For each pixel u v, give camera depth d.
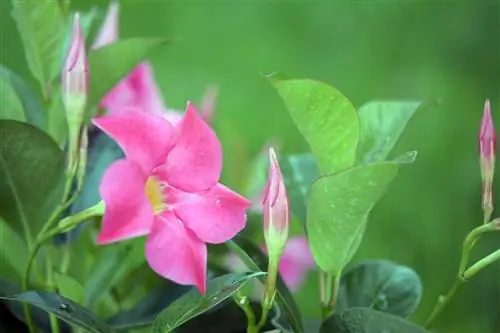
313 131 1.11
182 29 2.36
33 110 1.18
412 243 2.28
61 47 1.15
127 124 1.06
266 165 1.28
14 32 1.62
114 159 1.17
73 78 1.09
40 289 1.14
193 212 1.07
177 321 1.06
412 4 2.52
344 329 1.08
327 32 2.46
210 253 1.19
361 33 2.46
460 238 2.30
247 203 1.07
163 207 1.07
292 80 1.09
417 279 1.17
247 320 1.11
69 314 1.07
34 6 1.14
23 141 1.10
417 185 2.34
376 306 1.16
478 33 2.49
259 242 1.25
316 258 1.10
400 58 2.47
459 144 2.39
